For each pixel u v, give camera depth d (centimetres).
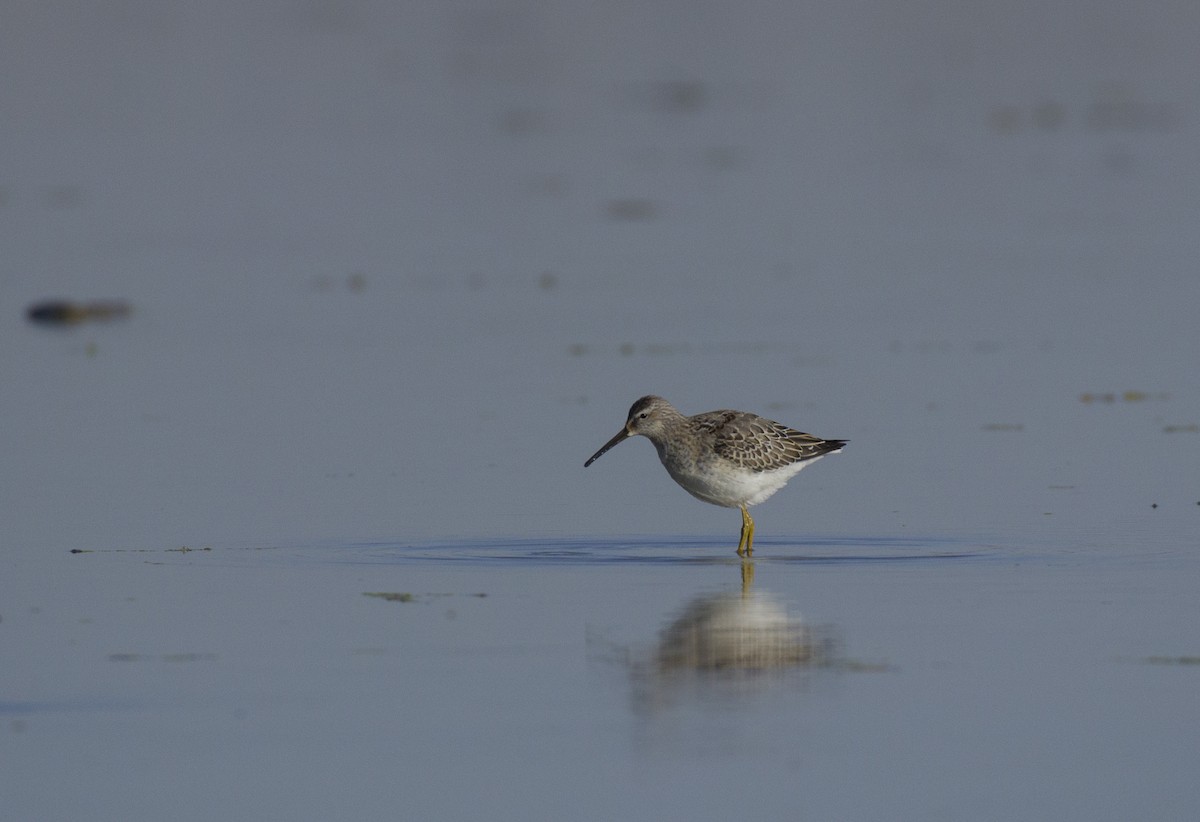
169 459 1955
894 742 1115
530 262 3225
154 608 1403
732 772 1074
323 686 1216
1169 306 2758
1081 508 1739
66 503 1766
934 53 6053
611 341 2589
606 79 5603
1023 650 1286
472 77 5628
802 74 5675
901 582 1488
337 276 3109
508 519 1731
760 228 3516
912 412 2156
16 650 1291
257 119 4859
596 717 1156
